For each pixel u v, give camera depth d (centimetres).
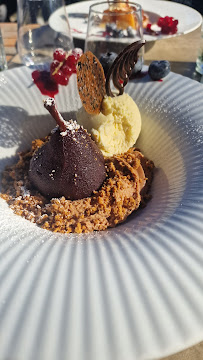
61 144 21
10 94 29
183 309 13
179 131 25
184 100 27
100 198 21
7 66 36
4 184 25
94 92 24
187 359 15
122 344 12
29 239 17
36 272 14
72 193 22
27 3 33
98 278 14
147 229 18
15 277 14
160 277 14
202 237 16
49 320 12
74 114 30
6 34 45
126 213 21
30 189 23
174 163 24
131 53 23
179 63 38
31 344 12
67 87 30
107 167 24
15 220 20
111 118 25
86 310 13
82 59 22
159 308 13
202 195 18
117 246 16
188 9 47
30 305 13
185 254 15
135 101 29
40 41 34
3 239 17
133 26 34
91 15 35
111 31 34
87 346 12
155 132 27
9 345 12
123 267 15
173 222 17
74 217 20
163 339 12
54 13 34
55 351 11
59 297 13
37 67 31
